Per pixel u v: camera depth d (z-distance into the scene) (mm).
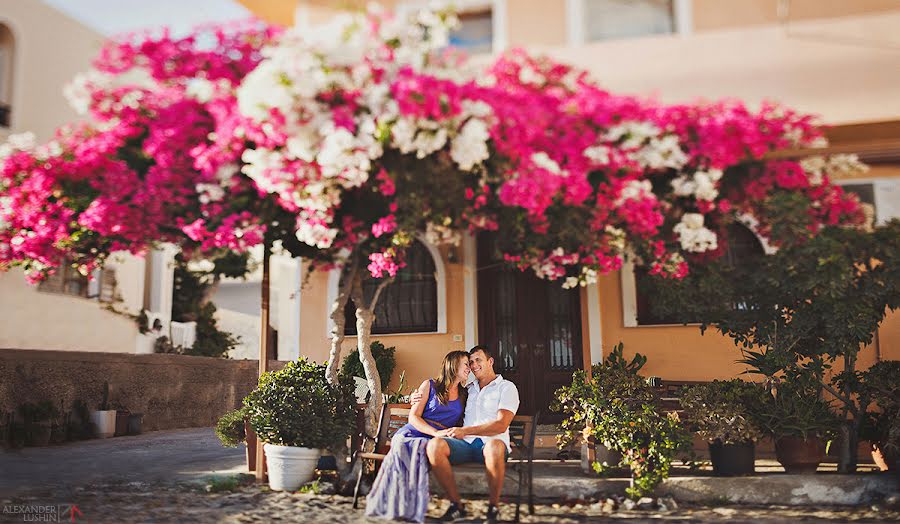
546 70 5477
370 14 5066
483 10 7188
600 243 5660
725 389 7012
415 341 9742
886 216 7293
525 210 5418
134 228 5602
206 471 8195
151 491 6969
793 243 5730
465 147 4820
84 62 13852
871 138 6246
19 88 12445
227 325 22938
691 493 6434
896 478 6402
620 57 6766
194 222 5465
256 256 6469
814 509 6121
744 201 5617
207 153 4965
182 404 15352
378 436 6699
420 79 4641
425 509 5602
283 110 4641
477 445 5973
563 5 7000
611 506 6152
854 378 6996
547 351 9594
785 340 6773
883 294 6230
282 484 6918
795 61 6484
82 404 12625
